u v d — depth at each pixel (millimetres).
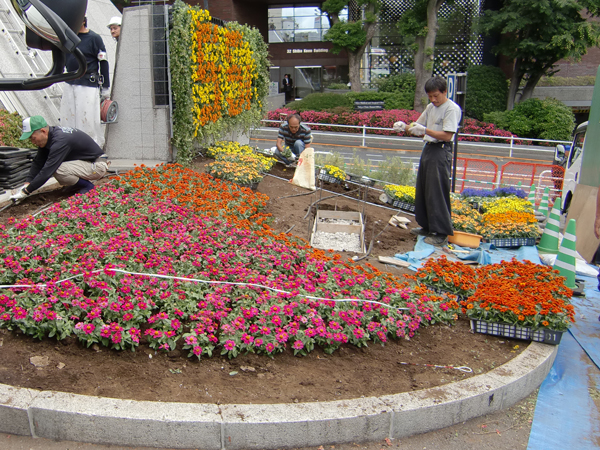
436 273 5238
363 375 3750
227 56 10805
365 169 11930
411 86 29312
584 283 6543
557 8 24562
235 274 4539
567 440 3541
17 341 3580
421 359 4086
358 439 3277
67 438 3055
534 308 4441
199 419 3039
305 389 3492
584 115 29562
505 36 28234
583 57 30453
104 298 3695
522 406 3910
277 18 33750
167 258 4672
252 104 12625
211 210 6129
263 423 3078
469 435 3500
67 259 4543
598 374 4445
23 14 2518
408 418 3359
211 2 28969
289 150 10625
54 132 6281
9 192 6500
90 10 13359
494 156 19906
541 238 8102
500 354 4293
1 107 8445
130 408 3066
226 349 3594
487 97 27750
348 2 29531
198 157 10195
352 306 4395
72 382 3279
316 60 33594
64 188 6949
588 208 6352
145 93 9203
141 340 3754
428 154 6973
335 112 26344
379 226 7980
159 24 8875
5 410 3031
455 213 8547
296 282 4496
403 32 26453
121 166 8633
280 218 7504
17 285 3752
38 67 9875
